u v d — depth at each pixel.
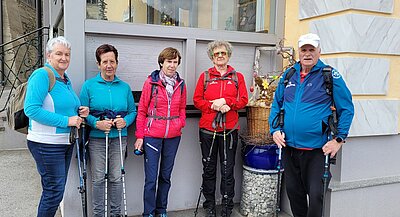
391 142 3.36
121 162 2.87
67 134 2.52
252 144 3.21
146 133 2.92
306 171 2.54
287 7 3.65
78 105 2.65
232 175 3.17
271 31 3.79
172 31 3.27
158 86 2.91
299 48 2.44
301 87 2.46
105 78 2.84
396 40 3.25
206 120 3.09
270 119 2.66
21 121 2.57
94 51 3.08
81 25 2.96
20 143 5.71
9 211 3.27
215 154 3.17
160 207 3.12
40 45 6.64
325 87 2.39
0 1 8.28
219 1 3.61
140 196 3.30
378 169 3.31
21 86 2.63
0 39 8.16
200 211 3.42
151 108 2.93
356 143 3.19
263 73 3.71
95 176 2.86
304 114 2.42
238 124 3.28
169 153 3.03
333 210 3.02
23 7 9.12
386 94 3.26
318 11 3.27
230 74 3.10
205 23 3.57
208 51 3.12
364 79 3.13
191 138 3.43
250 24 3.75
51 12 5.23
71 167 3.00
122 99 2.87
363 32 3.07
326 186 2.41
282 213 3.35
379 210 3.21
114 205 2.96
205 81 3.10
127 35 3.13
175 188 3.42
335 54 3.16
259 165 3.22
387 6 3.17
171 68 2.90
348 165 3.16
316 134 2.41
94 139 2.83
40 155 2.47
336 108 2.42
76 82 2.97
